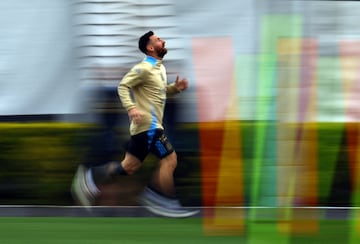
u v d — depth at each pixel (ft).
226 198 89.35
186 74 92.68
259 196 89.20
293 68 92.12
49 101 93.71
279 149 90.38
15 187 88.22
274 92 91.86
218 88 92.43
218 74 92.58
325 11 92.38
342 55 92.63
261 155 90.38
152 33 81.76
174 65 92.53
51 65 93.61
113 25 92.53
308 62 92.27
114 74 92.53
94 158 90.43
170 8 92.43
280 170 89.71
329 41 92.48
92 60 92.79
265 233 76.38
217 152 90.43
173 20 92.48
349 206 88.63
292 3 92.22
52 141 88.74
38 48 93.45
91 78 92.84
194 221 80.79
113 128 91.40
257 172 89.81
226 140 90.63
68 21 93.20
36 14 93.25
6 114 93.35
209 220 80.94
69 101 93.45
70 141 89.15
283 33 92.27
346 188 89.25
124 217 82.48
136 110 79.97
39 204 88.48
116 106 92.12
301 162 89.76
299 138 90.53
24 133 88.17
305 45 92.32
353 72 92.79
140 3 92.32
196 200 89.56
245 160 90.17
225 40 92.73
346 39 92.68
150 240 72.43
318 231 77.15
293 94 91.81
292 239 74.13
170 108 91.45
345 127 90.38
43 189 88.43
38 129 88.53
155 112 81.20
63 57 93.45
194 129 91.15
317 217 82.94
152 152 82.17
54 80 93.71
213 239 73.41
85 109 92.73
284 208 86.17
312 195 89.04
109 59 92.63
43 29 93.35
